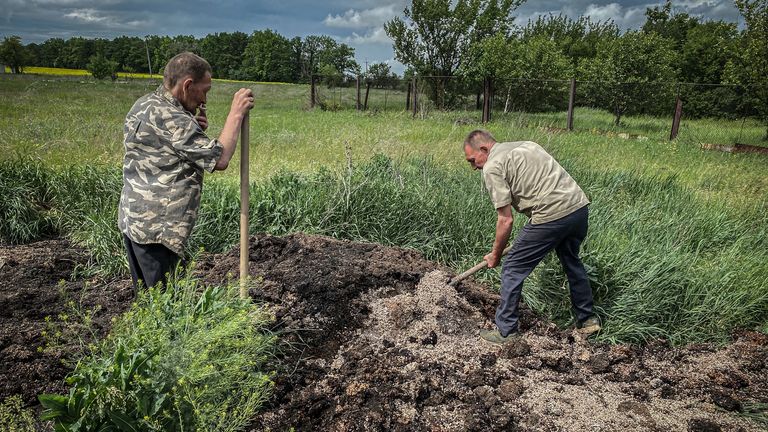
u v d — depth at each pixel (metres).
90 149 9.10
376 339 3.72
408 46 25.09
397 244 5.59
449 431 2.97
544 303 4.44
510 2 24.61
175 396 2.37
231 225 5.41
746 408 3.35
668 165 10.09
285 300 3.80
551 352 3.86
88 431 2.26
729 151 13.18
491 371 3.55
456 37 24.27
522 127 13.51
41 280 4.42
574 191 3.70
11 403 2.76
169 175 2.98
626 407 3.27
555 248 4.04
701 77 27.73
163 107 2.92
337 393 3.14
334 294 3.95
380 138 11.63
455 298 4.19
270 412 2.94
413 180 6.72
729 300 4.48
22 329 3.51
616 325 4.18
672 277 4.46
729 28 27.38
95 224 5.11
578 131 16.56
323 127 15.17
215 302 2.91
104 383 2.30
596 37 35.12
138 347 2.50
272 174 7.44
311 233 5.49
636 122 20.41
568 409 3.24
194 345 2.50
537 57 22.41
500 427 3.02
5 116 15.20
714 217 6.21
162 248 3.10
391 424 2.99
